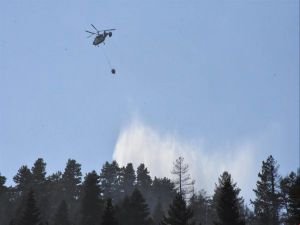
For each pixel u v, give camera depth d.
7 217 84.19
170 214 50.59
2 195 94.44
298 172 57.06
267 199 67.38
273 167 67.69
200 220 79.12
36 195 88.44
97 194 65.56
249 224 72.06
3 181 91.81
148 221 62.47
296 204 45.31
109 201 49.88
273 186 66.50
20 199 93.00
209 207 81.62
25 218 59.31
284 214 62.75
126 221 60.84
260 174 68.06
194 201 80.06
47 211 82.94
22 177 96.56
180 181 74.94
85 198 64.94
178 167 75.56
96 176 67.75
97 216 63.41
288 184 62.97
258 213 66.75
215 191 76.00
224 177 74.19
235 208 48.84
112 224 47.75
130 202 64.31
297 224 44.50
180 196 51.75
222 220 48.28
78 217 77.38
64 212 71.06
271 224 63.94
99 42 54.28
